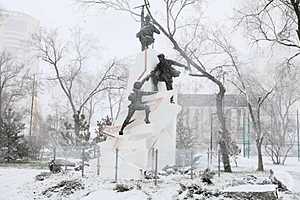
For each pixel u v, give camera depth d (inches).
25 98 2294.5
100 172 710.5
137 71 759.1
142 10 859.4
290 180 807.7
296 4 735.1
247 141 2047.2
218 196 488.7
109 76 1782.7
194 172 718.5
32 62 2098.9
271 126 1738.4
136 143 666.2
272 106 1800.0
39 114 2501.2
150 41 782.5
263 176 700.7
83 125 1370.6
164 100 697.0
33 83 2108.8
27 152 1286.9
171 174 687.7
